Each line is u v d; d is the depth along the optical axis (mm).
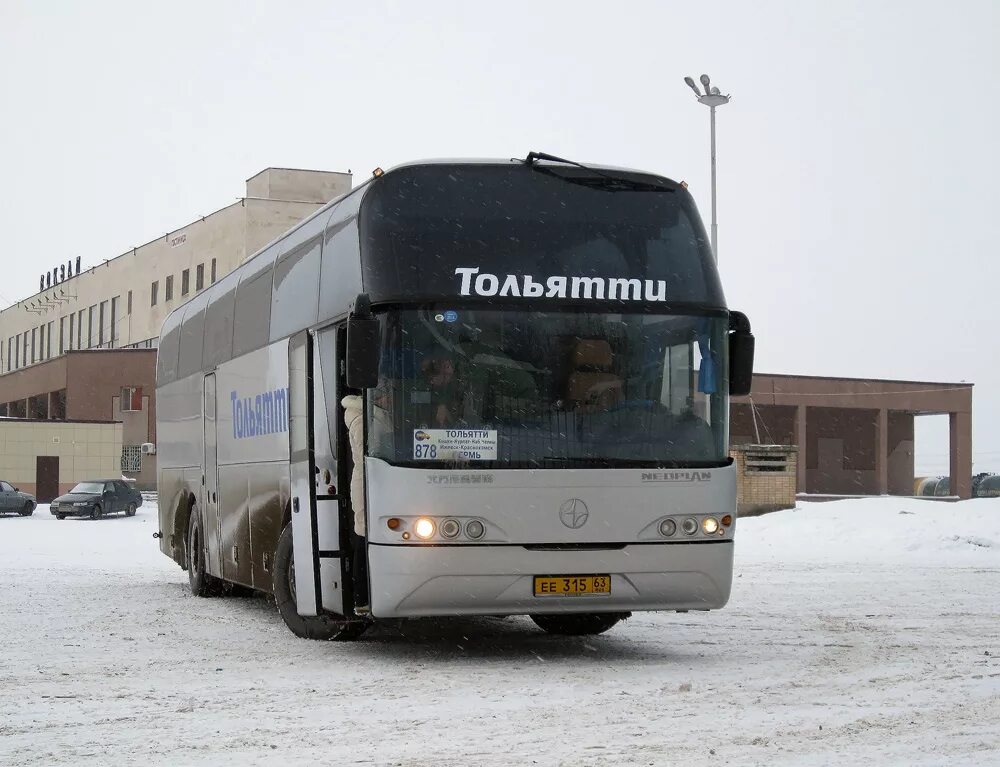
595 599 10828
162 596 18172
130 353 82750
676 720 8188
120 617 15195
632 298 11188
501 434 10773
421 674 10453
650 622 14688
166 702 8984
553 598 10750
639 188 11492
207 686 9766
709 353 11312
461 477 10664
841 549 28438
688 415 11180
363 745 7402
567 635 13523
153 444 74000
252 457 14891
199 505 17969
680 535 11008
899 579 20625
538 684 9844
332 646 12547
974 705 8766
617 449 10938
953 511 34031
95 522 49219
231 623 14648
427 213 11117
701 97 38844
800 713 8438
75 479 70375
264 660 11414
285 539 13352
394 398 10734
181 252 94500
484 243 11047
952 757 7020
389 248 11008
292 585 13297
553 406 10891
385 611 10688
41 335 119562
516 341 10922
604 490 10852
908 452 76875
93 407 82875
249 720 8250
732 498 11203
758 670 10625
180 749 7312
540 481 10750
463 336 10867
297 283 13289
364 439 10930
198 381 18125
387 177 11281
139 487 81875
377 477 10719
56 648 12211
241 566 15461
